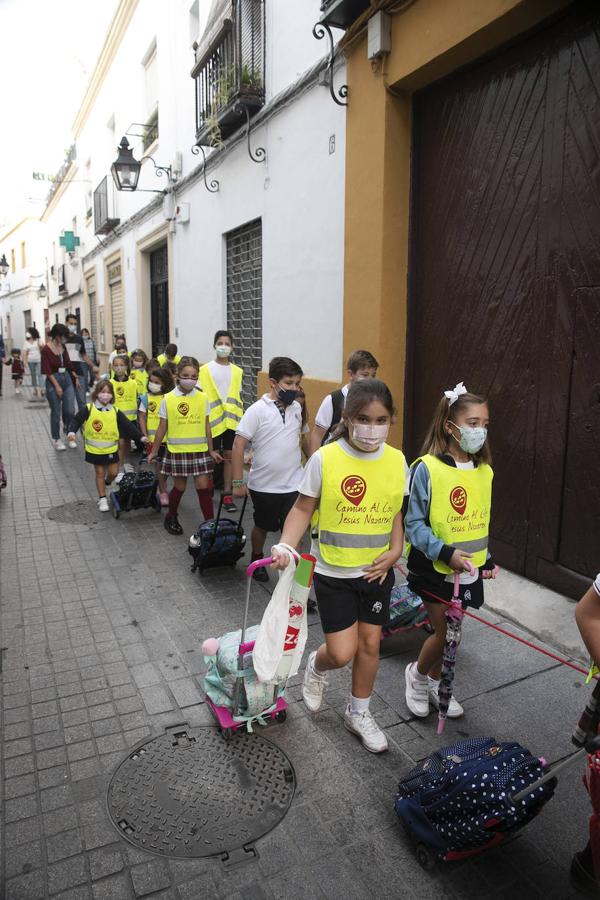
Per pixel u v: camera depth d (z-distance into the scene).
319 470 2.49
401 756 2.68
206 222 9.40
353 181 5.36
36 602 4.18
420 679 2.93
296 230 6.54
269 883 2.08
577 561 3.81
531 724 2.88
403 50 4.61
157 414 7.57
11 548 5.22
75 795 2.45
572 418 3.75
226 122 7.70
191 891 2.05
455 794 2.02
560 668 3.33
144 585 4.45
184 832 2.28
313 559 2.54
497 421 4.33
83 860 2.16
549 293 3.84
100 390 6.17
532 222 3.93
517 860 2.17
